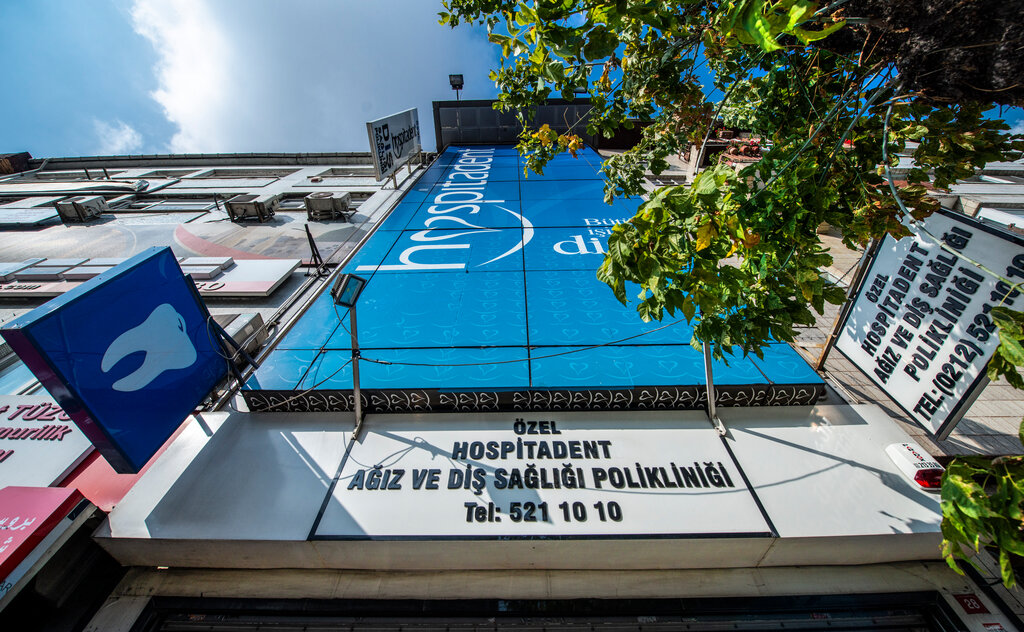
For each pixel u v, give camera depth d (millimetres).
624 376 4523
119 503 3652
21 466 4113
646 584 3641
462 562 3613
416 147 15031
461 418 4383
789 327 2312
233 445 4148
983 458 1885
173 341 4070
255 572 3734
